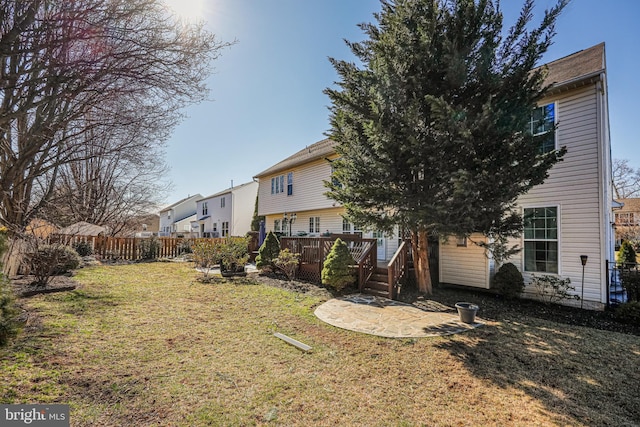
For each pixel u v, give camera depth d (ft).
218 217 95.35
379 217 22.95
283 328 16.58
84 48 13.43
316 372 11.62
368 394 10.18
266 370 11.64
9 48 12.26
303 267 32.19
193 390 10.00
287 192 55.62
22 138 18.63
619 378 11.60
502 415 9.16
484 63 19.60
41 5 12.27
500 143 18.93
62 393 9.32
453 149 19.47
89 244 42.57
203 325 16.58
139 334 14.67
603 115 22.97
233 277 32.09
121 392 9.65
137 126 18.94
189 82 16.14
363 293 26.16
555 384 11.10
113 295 21.86
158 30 14.24
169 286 26.40
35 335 13.28
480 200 18.72
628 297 21.02
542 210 24.71
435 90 20.85
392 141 19.66
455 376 11.59
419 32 19.88
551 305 22.88
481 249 26.99
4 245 8.70
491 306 22.49
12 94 15.30
